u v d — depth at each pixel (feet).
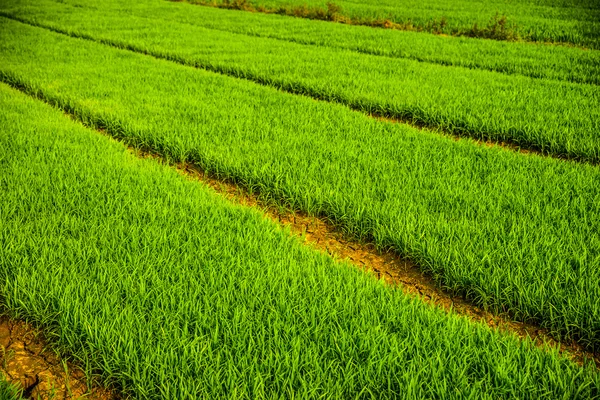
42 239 12.27
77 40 46.03
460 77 32.14
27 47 41.50
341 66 35.32
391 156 18.78
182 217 13.96
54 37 47.32
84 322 9.36
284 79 30.81
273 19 63.36
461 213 14.14
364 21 61.26
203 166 18.65
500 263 11.74
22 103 25.72
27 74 31.71
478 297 11.18
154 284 10.64
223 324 9.36
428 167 17.61
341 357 8.60
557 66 35.47
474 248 12.26
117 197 14.92
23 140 19.44
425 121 24.34
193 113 24.07
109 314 9.60
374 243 13.87
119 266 11.34
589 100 26.30
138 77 31.73
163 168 18.12
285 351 8.73
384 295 10.73
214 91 28.78
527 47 43.80
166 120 22.86
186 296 10.20
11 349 9.42
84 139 20.51
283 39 49.44
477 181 16.33
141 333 9.11
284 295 10.28
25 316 10.06
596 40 46.68
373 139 20.59
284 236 13.24
